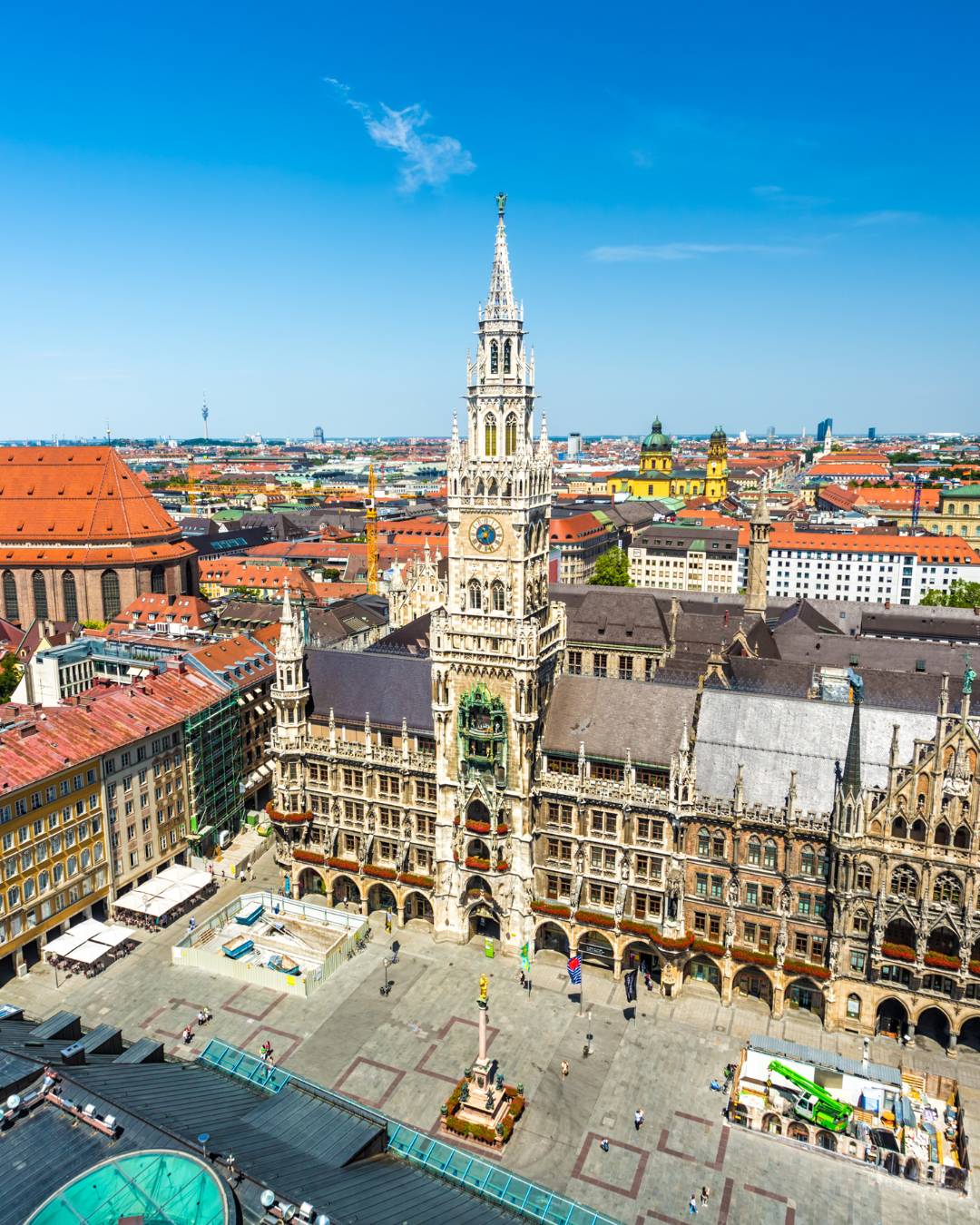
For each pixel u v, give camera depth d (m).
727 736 93.50
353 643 158.62
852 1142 72.06
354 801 107.62
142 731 111.19
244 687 134.38
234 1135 50.59
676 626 158.62
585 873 95.75
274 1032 87.31
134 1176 43.25
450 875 102.19
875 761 88.06
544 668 98.00
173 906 105.75
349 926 104.25
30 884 96.94
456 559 95.06
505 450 92.88
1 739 101.00
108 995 93.06
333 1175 48.56
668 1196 68.88
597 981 95.50
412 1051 84.75
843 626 177.75
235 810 130.88
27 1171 44.38
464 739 98.06
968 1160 71.19
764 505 166.50
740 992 92.62
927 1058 83.12
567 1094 79.31
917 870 81.25
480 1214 48.81
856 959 85.31
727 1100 78.62
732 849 88.88
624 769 93.25
